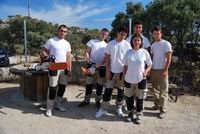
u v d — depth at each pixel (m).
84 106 6.81
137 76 5.59
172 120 5.97
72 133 5.16
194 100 7.66
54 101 6.41
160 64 6.10
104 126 5.53
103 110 6.10
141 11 16.23
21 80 7.55
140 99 5.67
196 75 9.09
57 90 6.38
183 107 6.96
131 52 5.65
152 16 14.80
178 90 8.17
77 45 19.19
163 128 5.51
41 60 6.59
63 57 6.16
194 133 5.31
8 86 9.10
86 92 6.77
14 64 19.78
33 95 6.96
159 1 14.28
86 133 5.17
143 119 5.96
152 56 6.21
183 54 14.52
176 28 14.10
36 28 33.00
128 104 5.78
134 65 5.57
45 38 31.00
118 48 5.89
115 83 6.10
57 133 5.15
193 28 14.23
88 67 6.62
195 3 13.52
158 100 6.43
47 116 6.01
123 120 5.88
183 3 13.58
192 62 13.91
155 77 6.22
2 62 17.47
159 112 6.45
